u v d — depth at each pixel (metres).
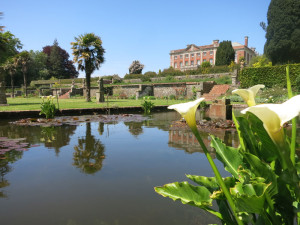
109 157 3.61
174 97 27.34
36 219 1.77
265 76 20.45
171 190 1.29
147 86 29.97
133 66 52.88
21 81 53.38
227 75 30.48
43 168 3.06
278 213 1.11
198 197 1.26
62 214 1.84
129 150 4.07
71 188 2.38
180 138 5.23
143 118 9.87
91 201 2.07
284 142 0.81
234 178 1.27
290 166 0.84
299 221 1.05
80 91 37.16
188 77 33.75
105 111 12.42
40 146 4.44
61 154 3.81
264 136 1.01
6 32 29.11
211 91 24.66
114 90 34.22
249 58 62.47
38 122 8.29
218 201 1.33
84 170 2.98
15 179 2.65
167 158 3.52
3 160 3.46
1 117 9.48
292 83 18.95
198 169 2.96
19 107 13.41
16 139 5.18
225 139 5.00
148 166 3.12
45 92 39.62
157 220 1.73
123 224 1.68
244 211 0.95
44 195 2.21
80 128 6.93
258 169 1.02
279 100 15.24
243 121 1.19
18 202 2.07
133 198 2.13
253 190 0.95
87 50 20.39
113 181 2.57
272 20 25.11
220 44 47.91
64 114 11.05
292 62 24.53
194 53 61.25
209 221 1.72
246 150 1.22
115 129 6.68
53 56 62.53
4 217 1.81
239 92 1.10
